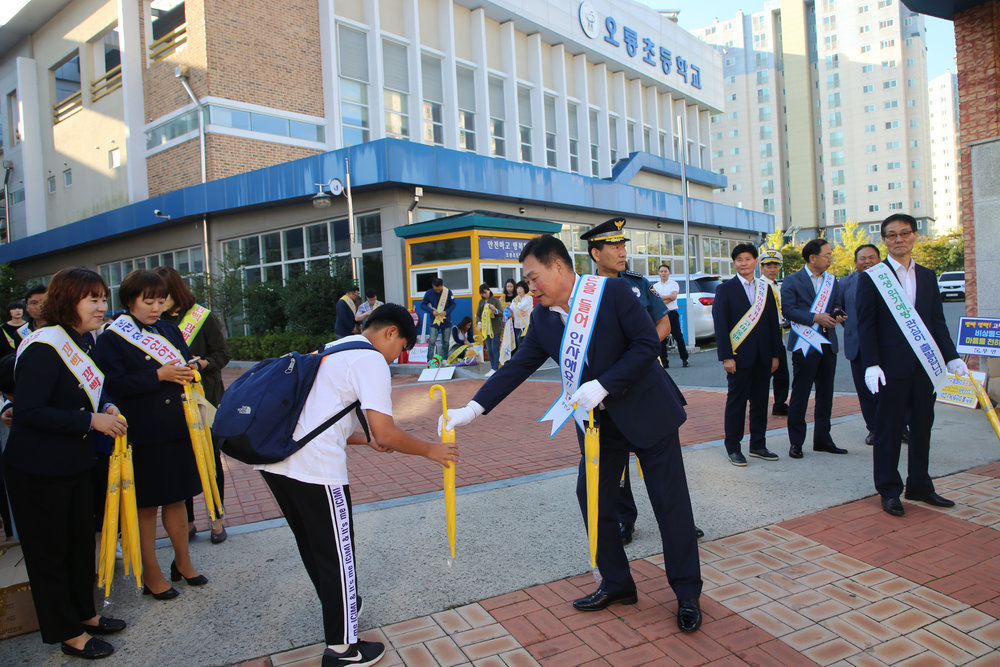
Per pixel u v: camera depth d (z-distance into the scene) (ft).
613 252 12.38
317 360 8.38
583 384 8.94
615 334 8.96
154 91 60.49
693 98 97.45
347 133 59.57
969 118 22.84
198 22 53.57
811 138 268.62
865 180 262.26
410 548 12.12
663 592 10.12
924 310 12.88
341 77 59.00
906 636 8.61
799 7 266.98
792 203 270.67
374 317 8.96
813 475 15.61
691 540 9.12
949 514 12.75
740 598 9.78
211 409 11.30
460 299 42.04
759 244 98.32
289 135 57.41
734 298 16.60
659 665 8.14
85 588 9.23
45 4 72.64
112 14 66.74
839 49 264.72
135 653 8.96
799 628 8.89
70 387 8.96
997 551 11.03
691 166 96.68
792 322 17.52
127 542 9.46
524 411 26.04
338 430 8.40
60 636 8.75
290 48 57.16
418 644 8.84
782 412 23.07
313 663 8.55
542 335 9.54
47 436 8.71
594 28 78.13
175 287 12.90
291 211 53.47
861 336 13.11
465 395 30.32
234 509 15.15
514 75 69.82
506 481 16.07
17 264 82.28
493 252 42.14
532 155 73.10
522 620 9.39
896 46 255.50
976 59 22.59
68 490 8.86
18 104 81.10
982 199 21.01
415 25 61.36
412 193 48.67
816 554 11.18
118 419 9.25
